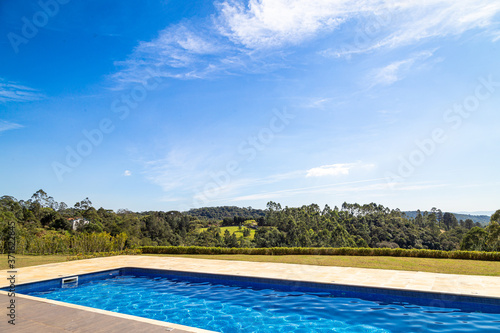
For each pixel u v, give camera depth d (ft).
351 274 31.40
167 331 12.76
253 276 30.86
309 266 37.55
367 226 184.65
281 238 169.99
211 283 32.63
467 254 42.93
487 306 21.26
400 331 17.78
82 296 27.61
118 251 58.13
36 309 16.25
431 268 34.45
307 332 18.25
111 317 14.78
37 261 44.60
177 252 58.39
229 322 20.33
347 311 21.98
